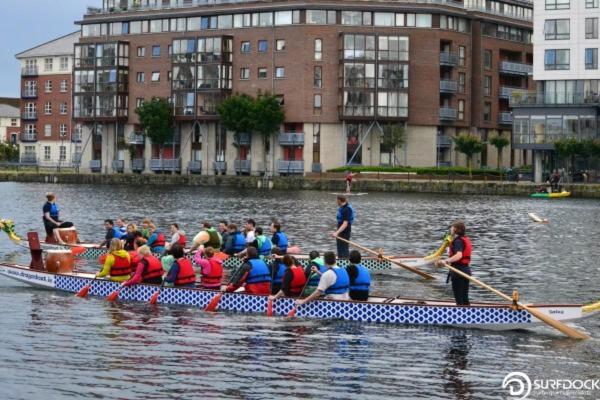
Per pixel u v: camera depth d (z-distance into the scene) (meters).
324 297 23.59
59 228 39.25
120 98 123.38
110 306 25.06
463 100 117.25
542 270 34.16
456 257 22.98
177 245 25.58
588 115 94.25
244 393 17.14
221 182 107.19
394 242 44.84
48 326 22.50
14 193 88.69
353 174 99.50
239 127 110.12
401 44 109.81
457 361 19.59
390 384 17.84
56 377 18.00
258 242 31.61
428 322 22.84
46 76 148.25
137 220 55.69
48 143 148.38
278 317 23.64
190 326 22.59
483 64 119.81
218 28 116.56
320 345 20.77
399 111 110.00
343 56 108.81
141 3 124.06
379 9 110.69
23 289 27.75
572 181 95.56
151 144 122.75
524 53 127.69
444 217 60.62
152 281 25.80
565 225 54.84
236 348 20.44
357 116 109.00
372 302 23.12
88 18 126.31
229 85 115.38
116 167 124.88
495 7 123.00
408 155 112.06
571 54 94.75
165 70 120.31
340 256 33.47
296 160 111.31
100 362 19.14
